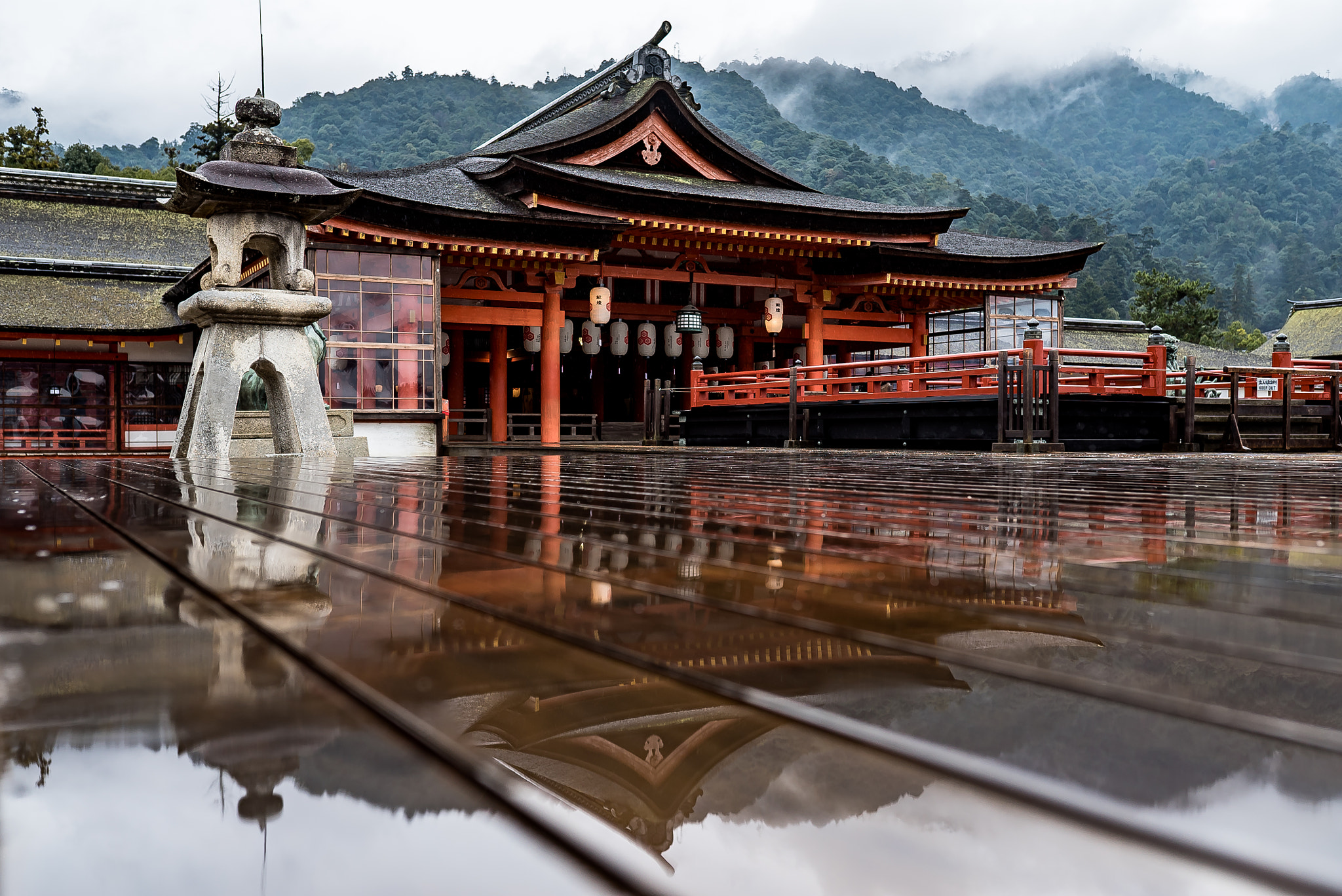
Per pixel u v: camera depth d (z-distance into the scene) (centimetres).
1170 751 72
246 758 67
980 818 58
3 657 102
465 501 414
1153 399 1446
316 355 1355
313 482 573
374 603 146
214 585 165
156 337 2495
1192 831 55
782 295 2778
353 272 1986
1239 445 1469
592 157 2509
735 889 47
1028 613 141
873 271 2575
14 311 2411
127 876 46
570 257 2206
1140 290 6231
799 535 272
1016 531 289
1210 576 190
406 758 68
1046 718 82
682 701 88
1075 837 55
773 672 100
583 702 86
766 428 1875
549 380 2317
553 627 126
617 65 2778
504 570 191
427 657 105
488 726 77
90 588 161
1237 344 7850
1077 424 1402
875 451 1442
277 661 102
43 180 2836
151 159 14300
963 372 1430
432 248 2044
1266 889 48
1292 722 81
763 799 60
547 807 59
